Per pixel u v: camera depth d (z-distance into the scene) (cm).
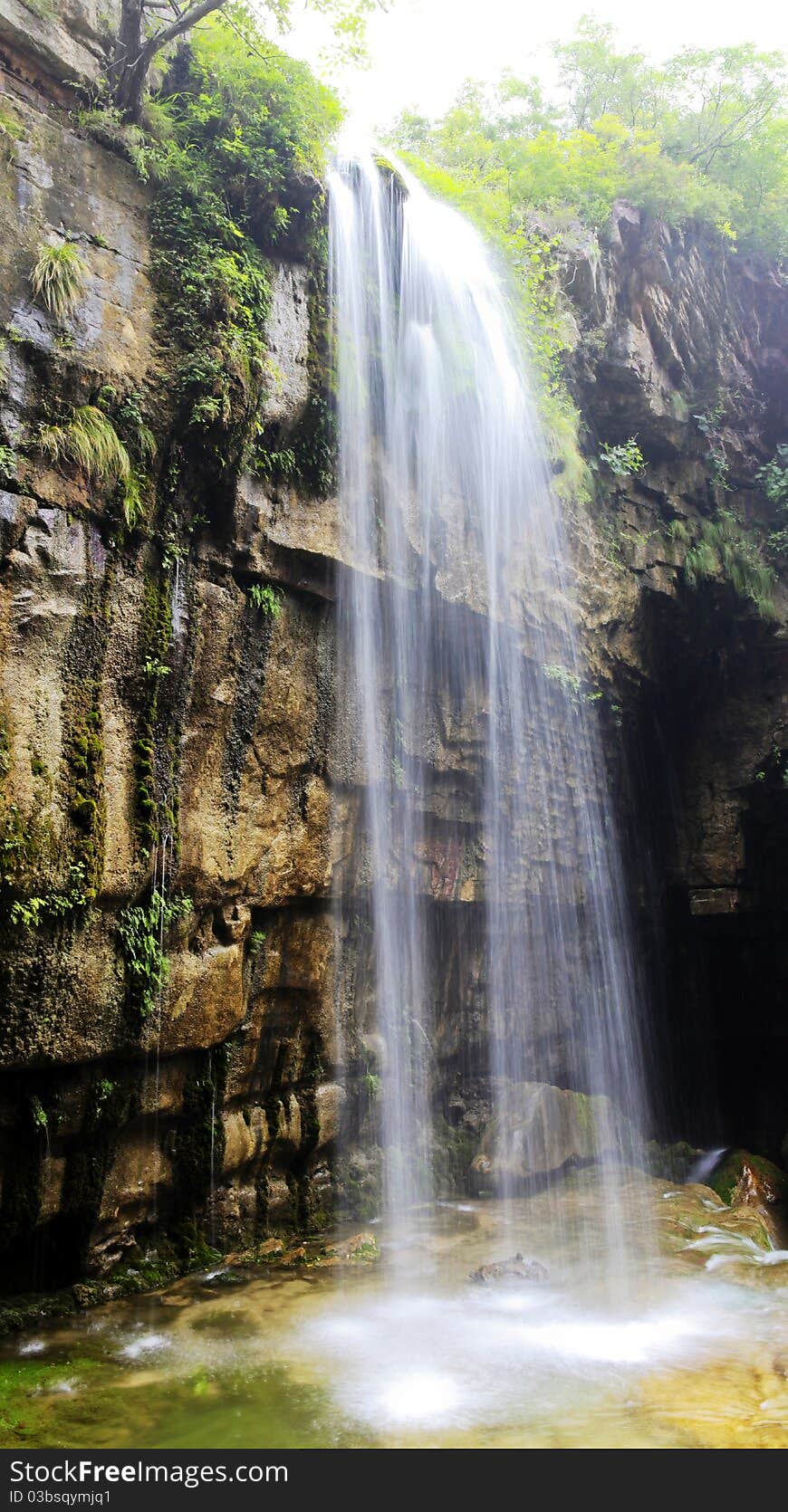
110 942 771
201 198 859
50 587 716
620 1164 1370
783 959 1902
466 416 1178
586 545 1421
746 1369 707
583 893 1490
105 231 790
